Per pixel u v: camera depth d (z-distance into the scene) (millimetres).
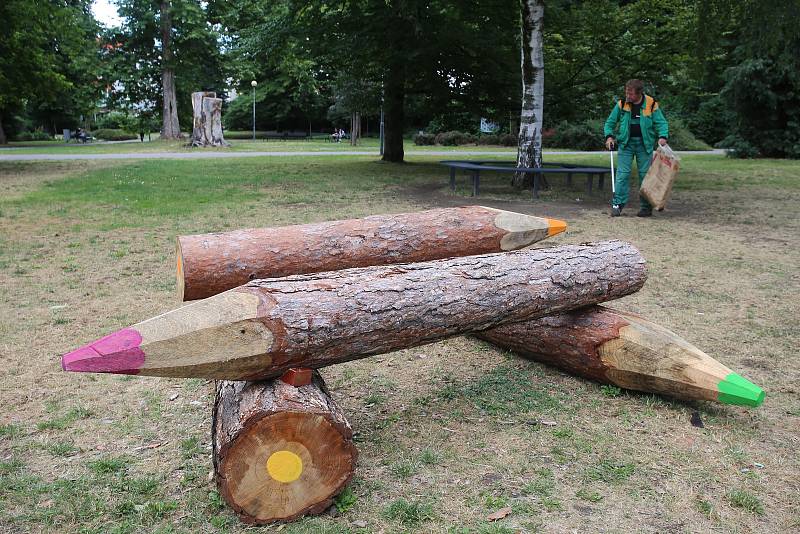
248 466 2590
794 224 9688
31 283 6199
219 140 35062
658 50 16734
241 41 20906
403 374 4191
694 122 38656
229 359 2670
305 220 9609
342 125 62969
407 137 50938
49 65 20750
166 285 6172
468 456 3148
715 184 15422
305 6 17812
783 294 5973
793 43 23203
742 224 9680
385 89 20422
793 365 4324
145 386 3975
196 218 9789
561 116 19062
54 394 3838
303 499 2674
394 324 3066
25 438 3326
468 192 13398
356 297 3000
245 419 2574
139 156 24969
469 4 17547
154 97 47438
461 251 4328
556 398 3812
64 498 2797
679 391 3605
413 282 3217
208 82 47156
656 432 3395
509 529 2570
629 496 2818
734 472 3021
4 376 4074
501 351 4590
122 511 2715
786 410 3676
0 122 42344
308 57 19531
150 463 3094
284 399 2697
